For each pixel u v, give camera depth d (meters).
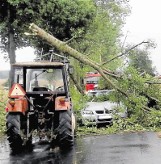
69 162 8.95
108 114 15.55
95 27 24.16
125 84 14.73
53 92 11.69
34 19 27.48
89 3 27.09
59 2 27.11
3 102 15.89
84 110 15.58
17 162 9.17
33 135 11.57
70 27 27.56
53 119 11.49
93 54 18.66
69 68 12.50
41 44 28.44
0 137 13.78
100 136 13.51
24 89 11.93
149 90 15.04
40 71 11.95
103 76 15.04
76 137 13.41
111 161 8.93
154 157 9.29
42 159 9.45
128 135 13.52
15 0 26.45
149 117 14.80
